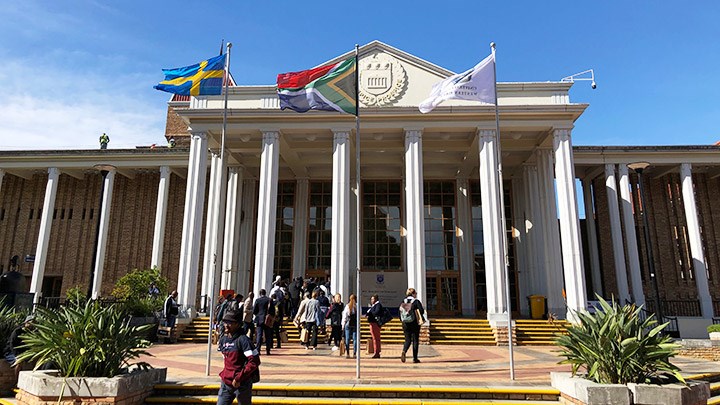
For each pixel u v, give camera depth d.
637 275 24.83
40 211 30.31
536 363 12.41
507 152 24.66
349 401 8.10
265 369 10.89
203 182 21.67
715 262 28.00
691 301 25.67
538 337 18.33
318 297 16.16
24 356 8.03
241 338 6.18
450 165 26.48
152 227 29.39
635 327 7.78
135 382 7.87
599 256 28.77
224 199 24.66
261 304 13.68
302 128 21.64
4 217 30.25
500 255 19.62
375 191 27.27
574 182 20.56
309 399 8.21
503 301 19.09
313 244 27.06
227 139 23.28
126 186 30.11
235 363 6.07
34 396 7.45
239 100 22.61
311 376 9.79
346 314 13.59
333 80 14.15
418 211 20.33
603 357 7.58
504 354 14.68
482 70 12.95
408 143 21.22
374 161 26.14
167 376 9.71
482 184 20.69
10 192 30.64
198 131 22.02
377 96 21.80
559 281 22.03
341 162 21.09
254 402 8.12
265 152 21.42
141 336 8.61
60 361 7.76
